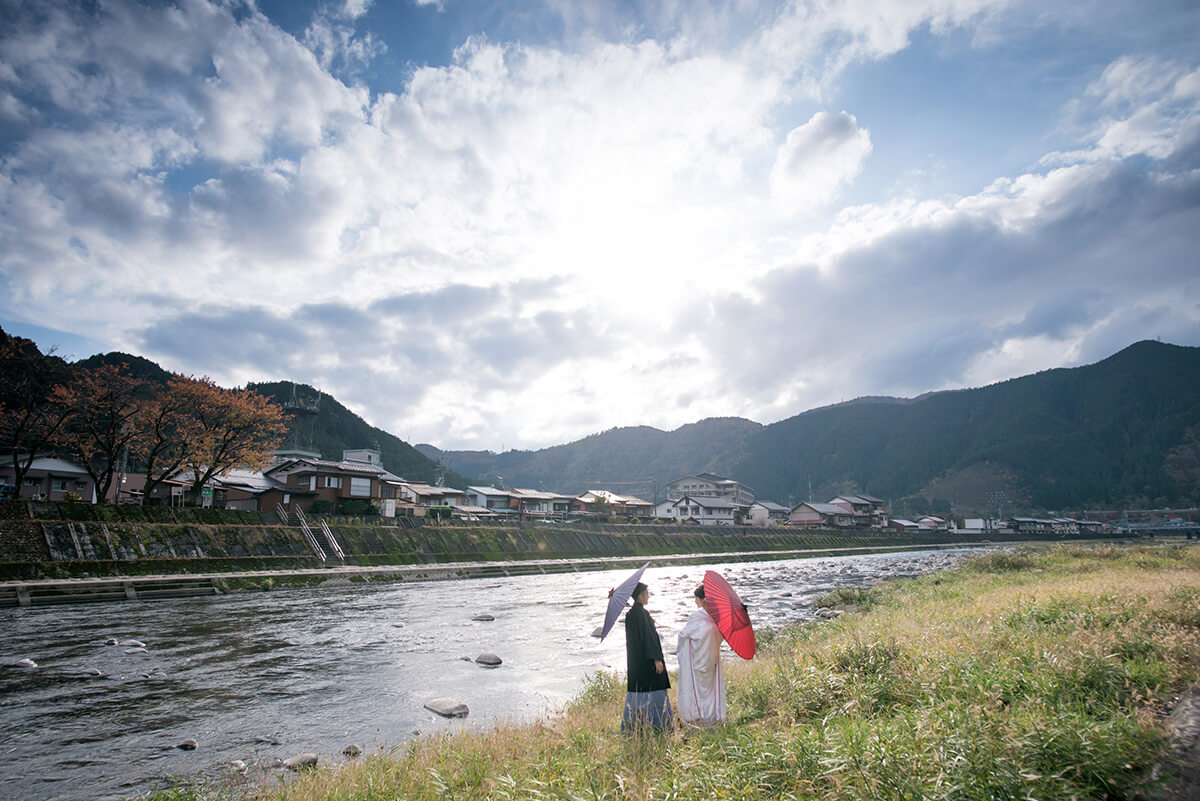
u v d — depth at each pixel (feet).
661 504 374.43
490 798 18.10
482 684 49.24
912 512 643.86
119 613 79.92
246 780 28.78
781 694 26.20
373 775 22.70
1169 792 12.12
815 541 308.40
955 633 34.88
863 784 14.10
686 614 87.40
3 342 141.79
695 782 16.07
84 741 35.76
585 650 62.69
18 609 81.20
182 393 133.28
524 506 308.19
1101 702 19.11
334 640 66.28
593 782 17.40
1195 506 556.51
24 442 122.72
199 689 47.03
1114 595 40.42
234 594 102.73
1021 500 625.82
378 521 159.12
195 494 142.82
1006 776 13.19
